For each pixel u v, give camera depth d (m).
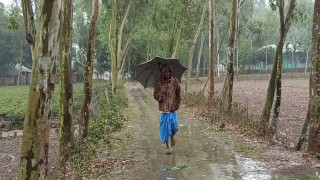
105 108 19.47
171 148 10.62
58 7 4.41
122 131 13.98
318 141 9.29
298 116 19.50
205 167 8.61
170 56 31.19
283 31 11.80
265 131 12.07
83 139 11.02
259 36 60.91
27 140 4.42
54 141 15.89
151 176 8.02
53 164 11.28
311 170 8.22
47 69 4.41
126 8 28.97
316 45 9.09
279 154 9.77
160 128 10.26
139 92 38.38
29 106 4.41
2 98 34.84
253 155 9.71
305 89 40.22
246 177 7.77
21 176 4.45
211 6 20.52
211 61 20.25
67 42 9.35
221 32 47.41
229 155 9.74
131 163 9.14
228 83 15.47
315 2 9.04
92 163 9.16
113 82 26.22
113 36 26.08
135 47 51.81
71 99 9.60
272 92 12.19
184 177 7.88
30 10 7.73
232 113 15.09
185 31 30.42
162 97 10.09
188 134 12.88
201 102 20.92
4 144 16.45
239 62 69.06
